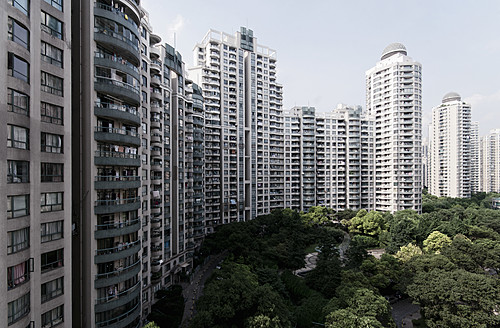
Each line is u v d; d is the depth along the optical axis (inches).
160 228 1921.8
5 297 772.6
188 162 2618.1
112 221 1255.5
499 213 3516.2
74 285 1159.0
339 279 1875.0
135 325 1314.0
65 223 1016.9
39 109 920.9
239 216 3767.2
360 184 4616.1
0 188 761.0
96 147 1208.2
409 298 2090.3
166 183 2076.8
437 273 1662.2
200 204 2837.1
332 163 4630.9
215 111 3572.8
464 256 2092.8
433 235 2672.2
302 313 1545.3
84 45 1187.9
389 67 4411.9
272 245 2699.3
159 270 1883.6
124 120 1318.9
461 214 3710.6
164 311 1688.0
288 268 2449.6
